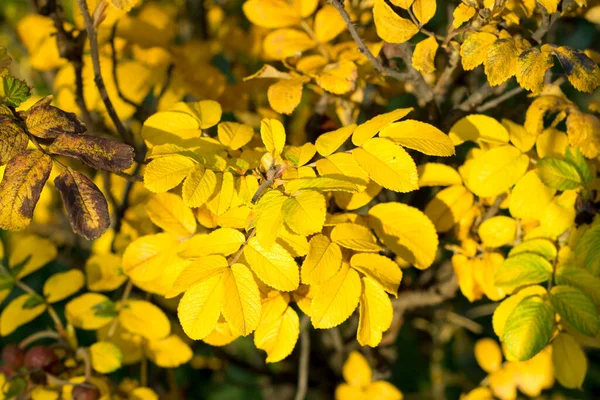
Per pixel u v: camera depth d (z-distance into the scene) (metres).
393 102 1.18
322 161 0.68
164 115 0.72
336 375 1.05
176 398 0.99
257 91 0.87
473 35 0.69
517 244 0.74
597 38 1.05
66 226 1.00
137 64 0.88
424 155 0.79
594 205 0.73
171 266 0.70
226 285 0.65
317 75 0.75
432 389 1.11
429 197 0.83
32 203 0.63
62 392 0.78
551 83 0.76
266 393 1.16
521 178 0.72
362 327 0.67
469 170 0.75
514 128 0.74
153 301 0.83
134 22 0.88
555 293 0.70
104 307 0.78
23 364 0.78
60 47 0.79
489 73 0.68
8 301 1.23
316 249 0.66
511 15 0.72
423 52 0.72
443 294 0.85
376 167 0.66
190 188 0.66
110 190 0.87
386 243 0.70
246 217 0.68
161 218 0.73
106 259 0.79
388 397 0.87
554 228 0.72
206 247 0.67
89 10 0.74
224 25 1.00
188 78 0.87
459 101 0.84
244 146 0.74
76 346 0.78
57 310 1.22
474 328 0.97
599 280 0.71
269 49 0.81
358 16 0.82
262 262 0.65
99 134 0.88
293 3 0.80
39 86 1.06
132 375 0.97
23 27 0.90
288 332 0.69
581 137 0.73
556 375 0.73
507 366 0.82
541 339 0.69
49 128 0.64
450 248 0.76
